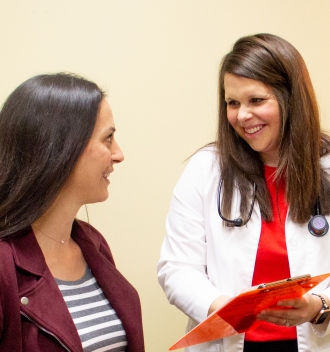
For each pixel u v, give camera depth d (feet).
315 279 3.80
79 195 3.71
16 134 3.42
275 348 4.73
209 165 5.23
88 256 4.07
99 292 4.01
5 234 3.39
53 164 3.38
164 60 7.25
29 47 6.64
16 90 3.56
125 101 7.04
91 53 6.87
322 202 4.87
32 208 3.41
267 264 4.81
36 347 3.26
